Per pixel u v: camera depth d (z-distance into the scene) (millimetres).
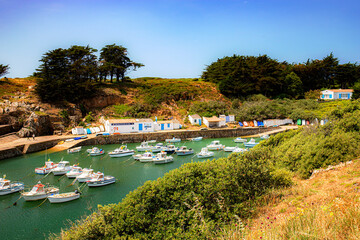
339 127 23375
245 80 109438
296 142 25672
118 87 95000
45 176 36812
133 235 12250
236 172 15273
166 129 76312
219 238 9961
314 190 13852
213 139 71312
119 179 35125
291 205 12422
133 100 90000
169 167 41531
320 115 84812
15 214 24703
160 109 88562
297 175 20391
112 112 82875
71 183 33781
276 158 24688
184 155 50250
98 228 12594
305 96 110188
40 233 21203
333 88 120812
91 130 71062
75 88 79062
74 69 81562
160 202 13703
